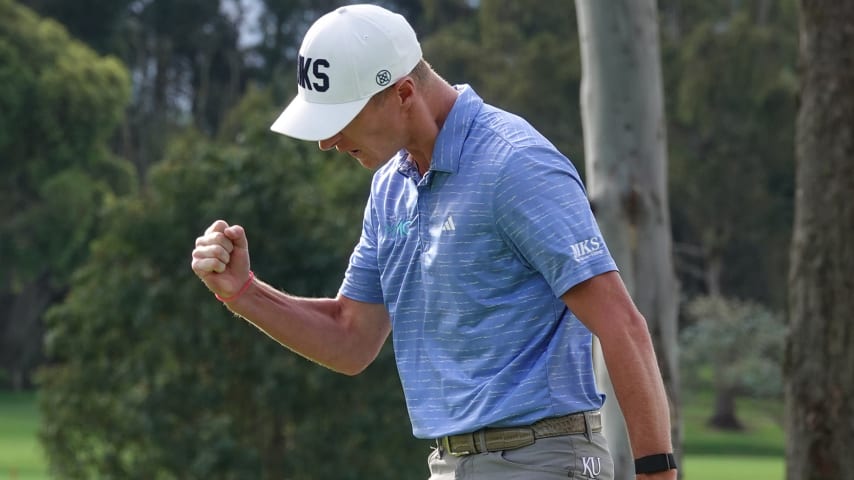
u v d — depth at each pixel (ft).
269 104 436.76
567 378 36.47
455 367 37.19
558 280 35.01
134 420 170.19
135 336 178.40
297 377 167.22
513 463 36.42
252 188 176.04
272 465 172.35
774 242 436.76
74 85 445.78
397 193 38.88
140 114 639.35
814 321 91.86
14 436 375.45
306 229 177.37
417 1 631.97
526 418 36.24
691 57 398.21
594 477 36.91
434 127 37.40
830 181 91.45
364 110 36.76
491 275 36.32
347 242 178.29
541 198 35.27
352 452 170.19
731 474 309.01
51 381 180.55
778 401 436.76
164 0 650.84
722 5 439.63
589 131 76.13
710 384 427.74
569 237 34.94
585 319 35.27
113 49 592.19
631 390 34.53
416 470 172.14
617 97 74.90
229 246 40.19
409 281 38.29
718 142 417.69
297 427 169.89
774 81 397.60
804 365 92.22
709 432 450.71
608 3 74.54
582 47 76.54
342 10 37.09
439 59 434.71
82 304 179.73
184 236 175.73
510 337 36.42
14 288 485.56
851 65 90.99
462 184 36.22
